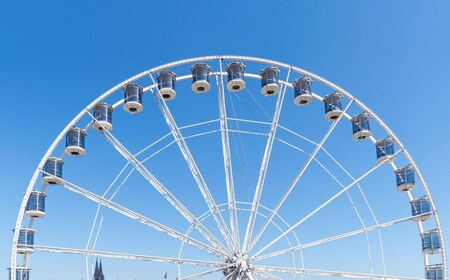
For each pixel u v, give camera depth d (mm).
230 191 37125
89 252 33062
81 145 36688
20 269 33844
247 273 35875
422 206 41656
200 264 34938
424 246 41844
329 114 41875
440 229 40406
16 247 32719
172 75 39188
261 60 39844
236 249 36094
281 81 40469
